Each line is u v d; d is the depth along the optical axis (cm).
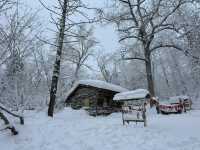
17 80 1731
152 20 3316
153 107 2831
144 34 3216
